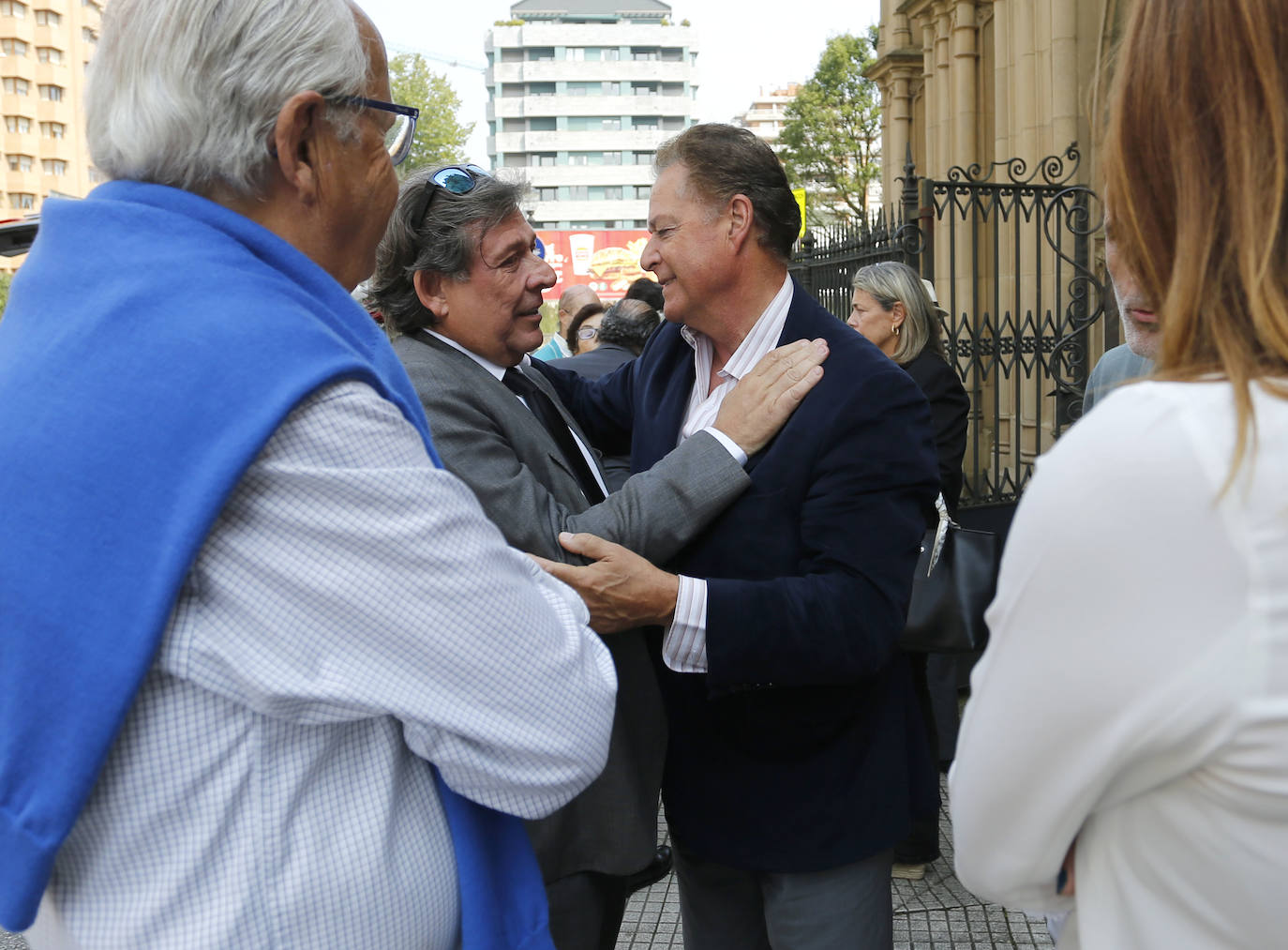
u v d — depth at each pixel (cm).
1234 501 73
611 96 11631
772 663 167
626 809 179
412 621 103
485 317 182
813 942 185
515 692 110
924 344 372
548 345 716
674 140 191
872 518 172
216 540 99
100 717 93
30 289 109
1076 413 499
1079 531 77
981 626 277
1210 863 79
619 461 272
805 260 677
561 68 11638
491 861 120
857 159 3275
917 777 198
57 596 94
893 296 368
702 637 168
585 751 116
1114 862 86
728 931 205
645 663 186
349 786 107
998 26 945
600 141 11594
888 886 192
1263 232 76
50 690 94
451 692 106
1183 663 75
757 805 182
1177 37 80
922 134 1351
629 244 3716
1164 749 77
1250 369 76
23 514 96
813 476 175
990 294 930
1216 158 79
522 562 119
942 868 352
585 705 116
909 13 1230
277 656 100
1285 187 75
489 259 179
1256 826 76
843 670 169
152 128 107
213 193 111
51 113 7331
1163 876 82
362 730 108
